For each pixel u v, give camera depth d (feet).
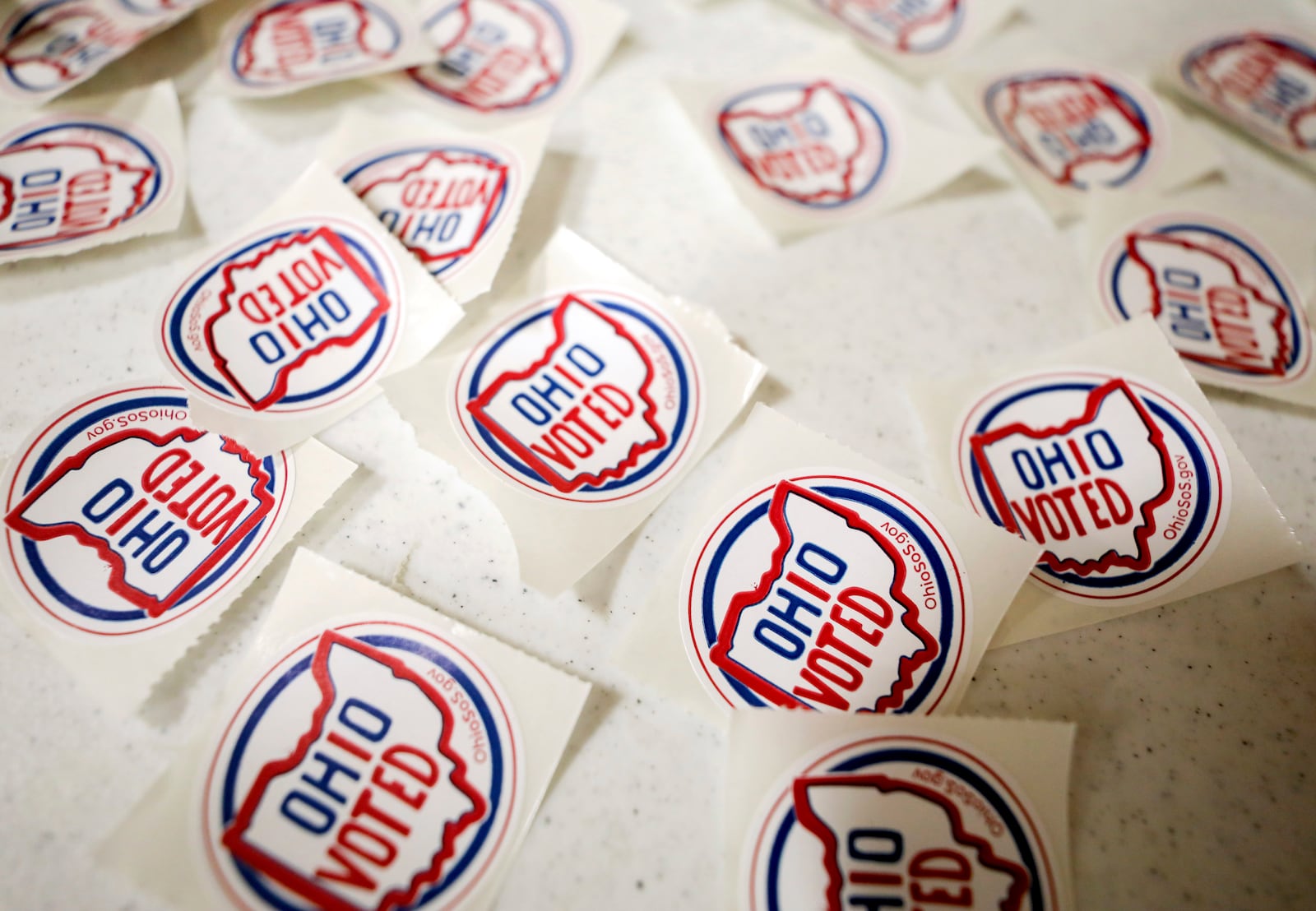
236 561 0.67
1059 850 0.63
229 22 0.89
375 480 0.71
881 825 0.63
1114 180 0.85
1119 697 0.68
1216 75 0.92
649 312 0.75
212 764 0.62
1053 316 0.80
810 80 0.89
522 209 0.81
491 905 0.61
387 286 0.75
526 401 0.72
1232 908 0.63
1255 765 0.66
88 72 0.83
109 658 0.65
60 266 0.77
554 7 0.91
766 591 0.68
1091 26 0.95
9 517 0.68
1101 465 0.73
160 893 0.60
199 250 0.78
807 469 0.71
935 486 0.72
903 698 0.66
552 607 0.68
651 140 0.86
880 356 0.77
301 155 0.83
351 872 0.61
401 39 0.88
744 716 0.65
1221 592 0.71
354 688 0.64
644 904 0.62
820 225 0.82
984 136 0.86
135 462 0.70
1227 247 0.82
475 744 0.64
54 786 0.63
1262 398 0.77
